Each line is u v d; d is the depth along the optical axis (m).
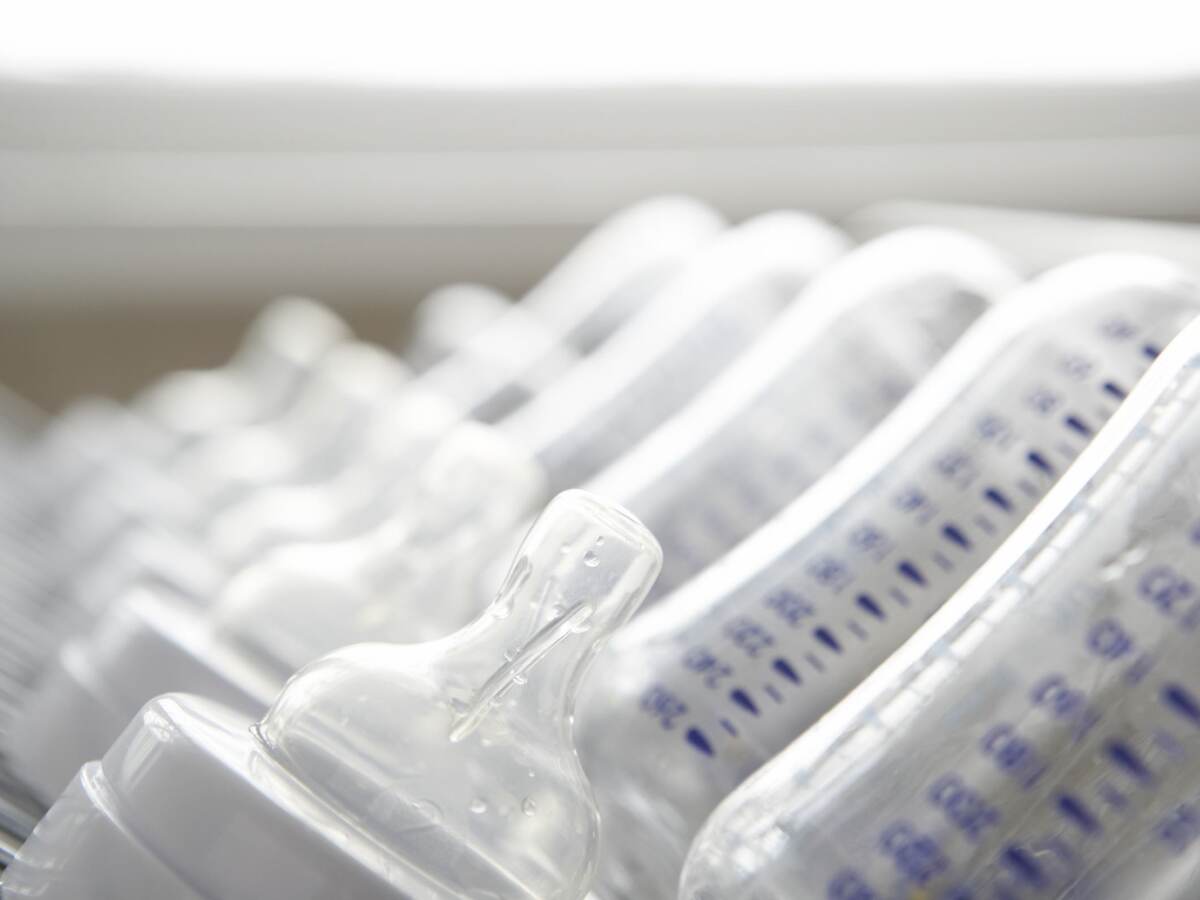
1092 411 0.37
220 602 0.44
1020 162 1.08
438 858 0.28
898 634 0.36
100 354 1.27
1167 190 1.06
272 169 1.21
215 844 0.26
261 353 0.98
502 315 0.88
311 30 1.16
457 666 0.30
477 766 0.29
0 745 0.41
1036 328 0.39
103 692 0.39
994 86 1.07
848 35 1.10
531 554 0.31
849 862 0.28
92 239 1.23
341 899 0.26
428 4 1.14
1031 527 0.31
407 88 1.18
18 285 1.24
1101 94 1.04
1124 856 0.28
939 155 1.11
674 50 1.15
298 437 0.80
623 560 0.31
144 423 0.89
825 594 0.36
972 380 0.38
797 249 0.61
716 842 0.30
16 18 1.12
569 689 0.31
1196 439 0.30
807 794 0.29
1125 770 0.29
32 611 0.58
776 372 0.48
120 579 0.58
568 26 1.14
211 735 0.28
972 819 0.29
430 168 1.21
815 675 0.36
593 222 1.22
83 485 0.78
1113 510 0.30
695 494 0.47
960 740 0.29
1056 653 0.29
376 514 0.61
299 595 0.43
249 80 1.17
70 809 0.28
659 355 0.60
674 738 0.35
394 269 1.26
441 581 0.46
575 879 0.29
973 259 0.49
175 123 1.19
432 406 0.65
